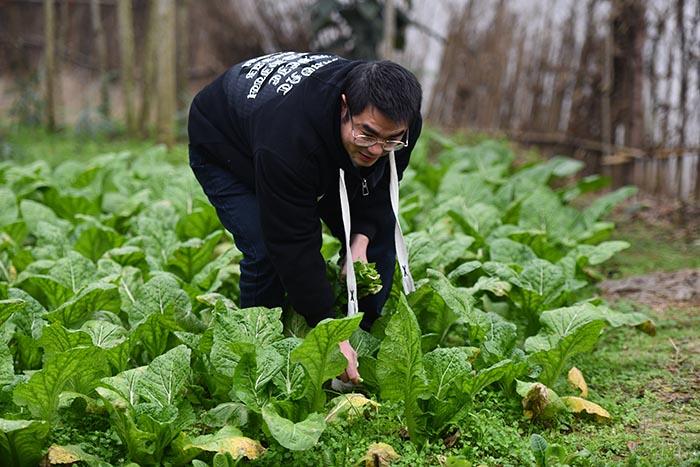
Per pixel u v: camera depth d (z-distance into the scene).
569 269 4.52
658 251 6.26
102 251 5.10
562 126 8.38
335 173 3.13
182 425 3.12
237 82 3.36
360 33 10.24
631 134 7.66
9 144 8.95
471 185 6.16
